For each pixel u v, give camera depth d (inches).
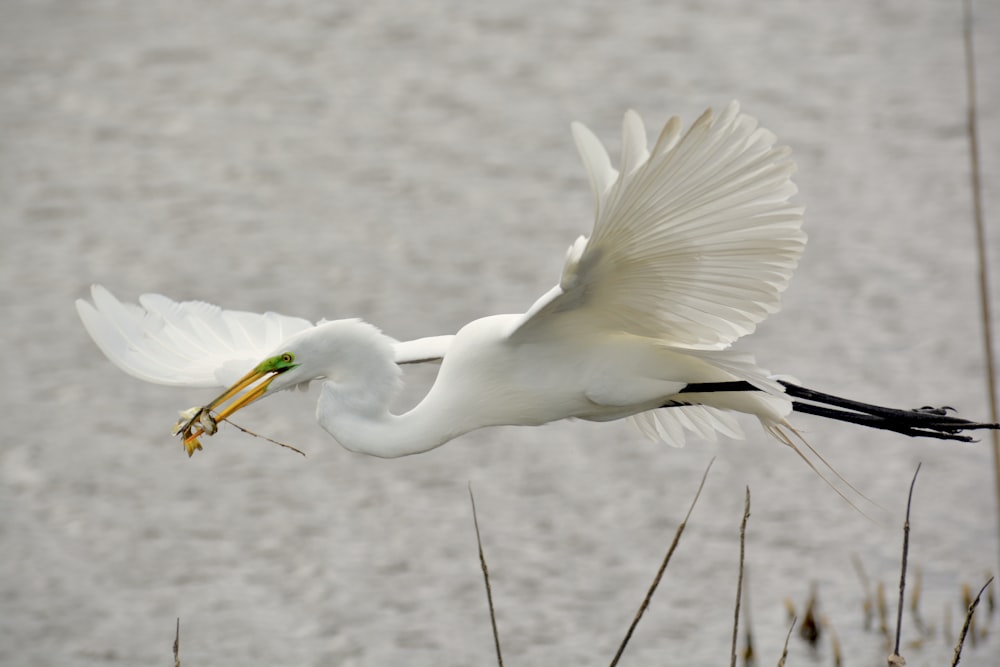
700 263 266.7
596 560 513.3
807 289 704.4
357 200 831.7
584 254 256.2
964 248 743.7
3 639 476.7
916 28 1083.3
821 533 522.9
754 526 529.0
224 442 591.5
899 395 609.9
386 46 1071.0
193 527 540.1
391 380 297.9
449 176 860.6
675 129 231.9
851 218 783.7
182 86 1010.7
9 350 663.8
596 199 243.4
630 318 285.3
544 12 1127.0
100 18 1136.8
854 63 1020.5
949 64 1015.0
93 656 466.9
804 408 310.3
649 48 1052.5
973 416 593.3
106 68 1043.3
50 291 719.7
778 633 465.1
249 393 296.2
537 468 572.4
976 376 621.3
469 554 519.2
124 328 309.0
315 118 953.5
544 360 294.5
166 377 304.3
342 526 538.9
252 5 1163.3
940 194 812.6
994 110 930.1
